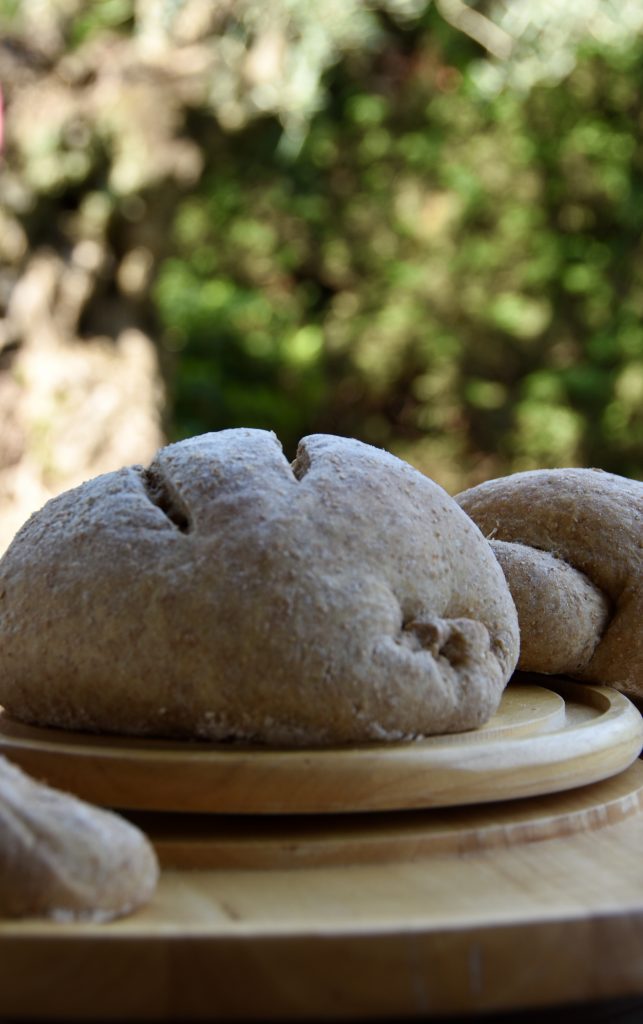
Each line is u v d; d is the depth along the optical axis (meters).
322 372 4.12
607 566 1.16
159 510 0.98
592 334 3.97
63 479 2.64
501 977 0.82
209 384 4.05
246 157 3.53
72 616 0.96
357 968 0.81
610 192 3.87
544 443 3.96
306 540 0.95
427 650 0.96
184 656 0.94
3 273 2.66
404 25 3.36
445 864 0.91
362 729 0.94
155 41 2.66
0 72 2.57
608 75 3.67
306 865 0.90
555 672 1.15
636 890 0.88
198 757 0.91
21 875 0.81
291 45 2.74
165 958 0.80
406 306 4.03
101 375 2.75
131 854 0.83
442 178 3.90
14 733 0.98
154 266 2.90
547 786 0.96
